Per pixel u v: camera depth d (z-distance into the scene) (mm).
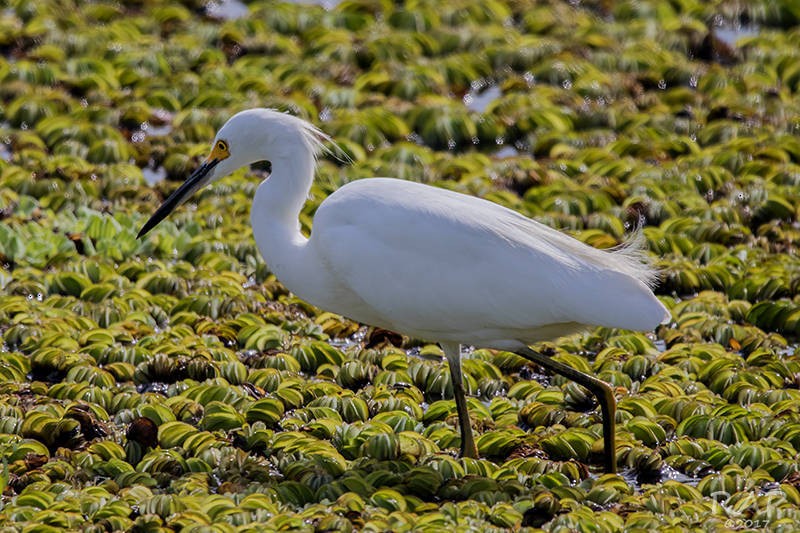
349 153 17938
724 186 16797
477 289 9547
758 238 15289
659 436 10453
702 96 20578
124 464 9562
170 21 24562
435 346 12688
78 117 19219
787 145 18062
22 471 9461
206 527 8273
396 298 9711
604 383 9656
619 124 19547
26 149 17656
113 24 23641
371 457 9820
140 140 18922
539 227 9898
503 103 20078
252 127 10523
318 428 10266
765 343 12406
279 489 9125
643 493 9430
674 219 15500
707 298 13461
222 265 14281
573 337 12680
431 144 19266
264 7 24875
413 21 24469
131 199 16234
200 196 16500
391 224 9672
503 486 9258
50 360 11648
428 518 8547
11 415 10398
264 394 11195
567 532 8352
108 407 10812
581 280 9438
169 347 11836
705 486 9477
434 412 10906
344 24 24547
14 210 15570
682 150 18469
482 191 16188
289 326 12797
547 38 23656
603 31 24172
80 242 14641
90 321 12570
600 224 15352
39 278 13633
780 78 21891
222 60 22094
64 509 8758
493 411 11016
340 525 8383
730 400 11203
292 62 21656
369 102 20188
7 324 12680
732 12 25328
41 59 21891
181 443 10055
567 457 10078
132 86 21125
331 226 9891
